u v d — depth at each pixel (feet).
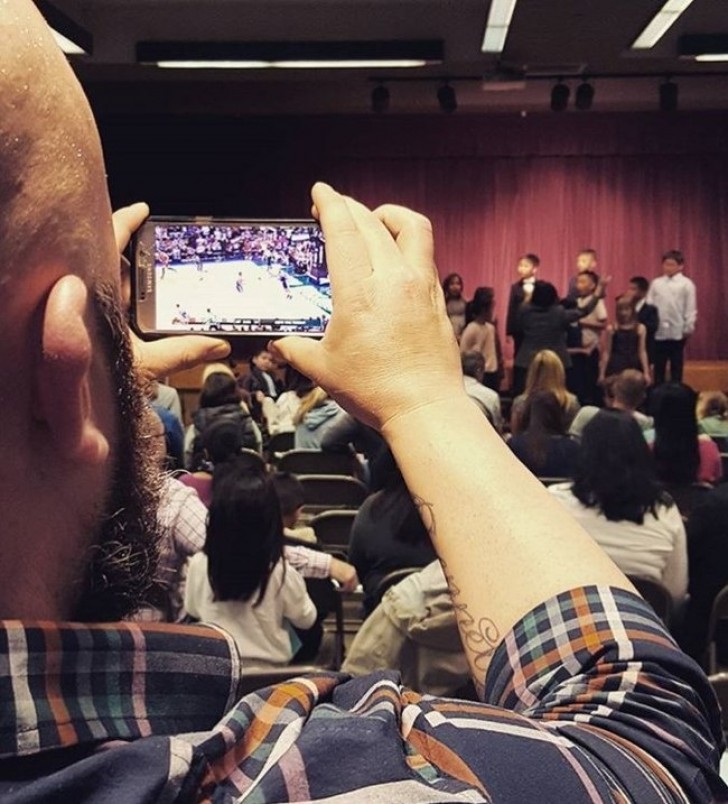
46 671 1.43
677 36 32.14
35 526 1.50
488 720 1.67
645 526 10.11
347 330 2.15
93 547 1.59
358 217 2.25
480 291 36.42
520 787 1.54
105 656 1.50
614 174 41.39
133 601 1.68
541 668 1.95
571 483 10.55
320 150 41.06
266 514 8.95
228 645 1.65
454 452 2.09
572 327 35.81
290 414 21.34
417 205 41.57
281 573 9.08
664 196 41.37
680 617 10.53
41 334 1.38
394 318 2.15
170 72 34.78
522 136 41.09
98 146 1.53
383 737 1.53
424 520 2.09
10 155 1.36
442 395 2.13
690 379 38.11
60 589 1.56
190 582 9.22
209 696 1.59
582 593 1.99
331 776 1.46
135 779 1.36
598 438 10.18
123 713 1.48
